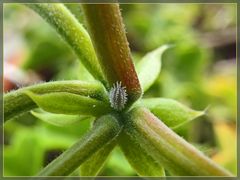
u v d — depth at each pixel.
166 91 0.12
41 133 0.10
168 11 0.15
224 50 0.15
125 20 0.14
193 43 0.13
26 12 0.14
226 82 0.13
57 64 0.14
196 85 0.12
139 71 0.05
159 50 0.05
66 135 0.10
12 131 0.11
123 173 0.10
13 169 0.10
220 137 0.11
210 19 0.15
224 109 0.12
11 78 0.13
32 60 0.14
